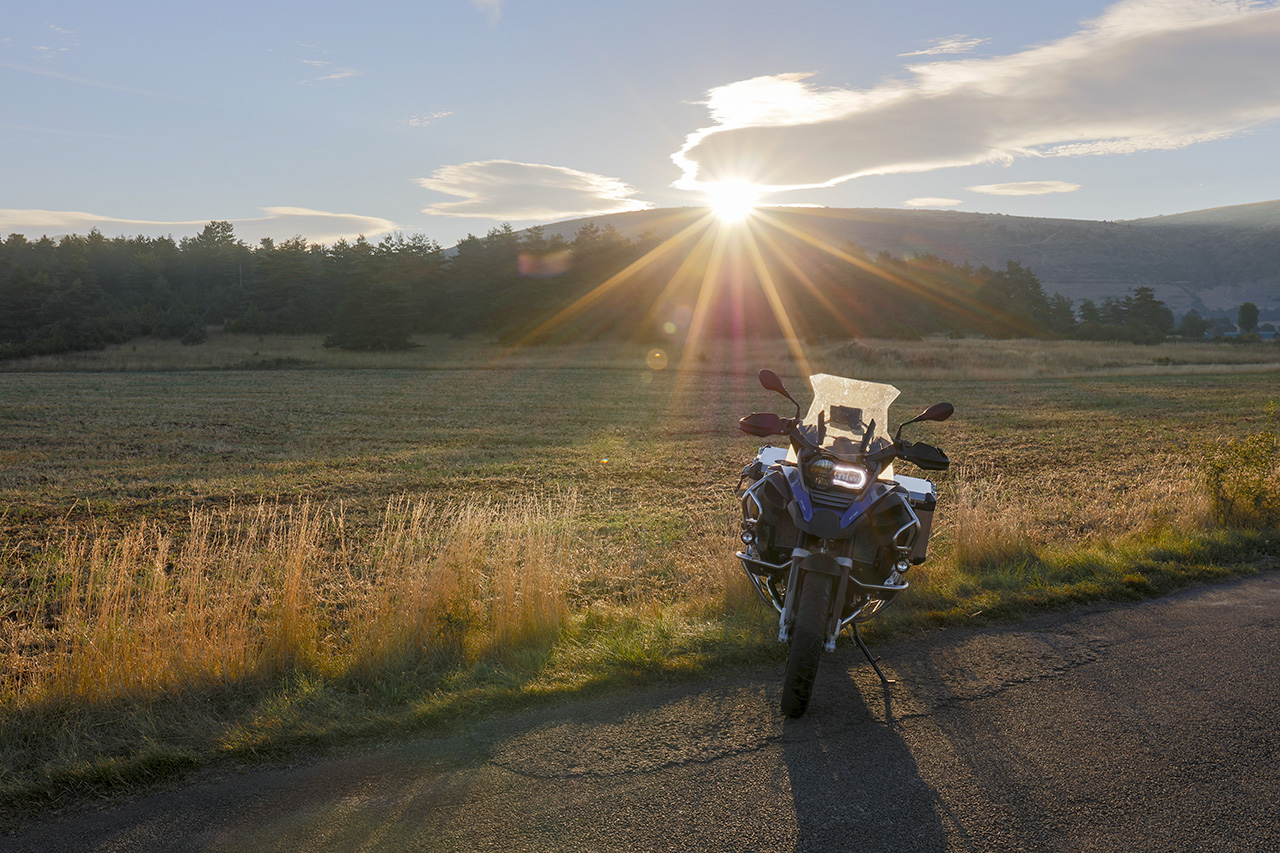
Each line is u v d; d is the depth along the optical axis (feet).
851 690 14.93
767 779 11.63
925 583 21.08
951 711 14.07
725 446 60.80
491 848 9.86
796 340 244.42
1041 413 84.12
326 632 18.62
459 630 16.99
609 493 40.91
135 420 80.07
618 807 10.84
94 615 17.46
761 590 15.98
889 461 15.98
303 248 430.20
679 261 339.36
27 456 55.93
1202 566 23.16
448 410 91.04
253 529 20.89
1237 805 11.19
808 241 437.58
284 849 9.82
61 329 272.31
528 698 14.28
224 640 15.29
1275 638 17.85
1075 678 15.58
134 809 10.71
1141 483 42.06
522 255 334.03
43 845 9.89
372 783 11.41
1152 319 554.05
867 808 10.93
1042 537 27.12
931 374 143.33
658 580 23.73
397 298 242.37
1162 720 13.80
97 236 551.59
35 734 12.73
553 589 18.49
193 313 314.35
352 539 29.91
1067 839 10.33
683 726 13.29
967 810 10.94
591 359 198.08
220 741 12.42
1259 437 29.58
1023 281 506.89
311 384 132.77
